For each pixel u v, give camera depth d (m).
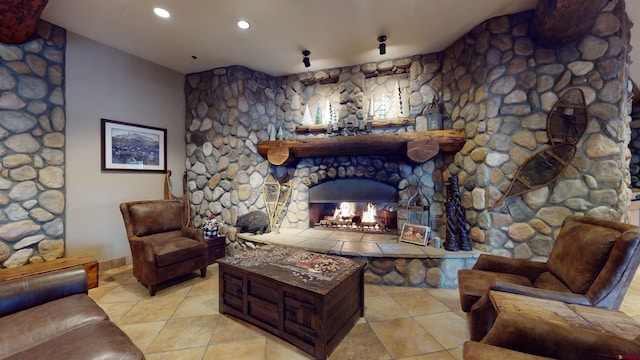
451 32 2.71
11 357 1.00
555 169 2.28
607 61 2.15
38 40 2.50
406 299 2.35
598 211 2.16
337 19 2.44
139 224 2.72
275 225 3.54
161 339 1.76
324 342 1.56
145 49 3.05
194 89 3.77
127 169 3.18
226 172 3.55
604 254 1.36
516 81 2.41
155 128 3.45
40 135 2.53
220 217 3.60
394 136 2.95
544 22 2.12
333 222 3.84
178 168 3.74
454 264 2.55
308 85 3.84
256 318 1.90
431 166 3.25
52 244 2.59
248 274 1.91
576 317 1.16
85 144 2.82
